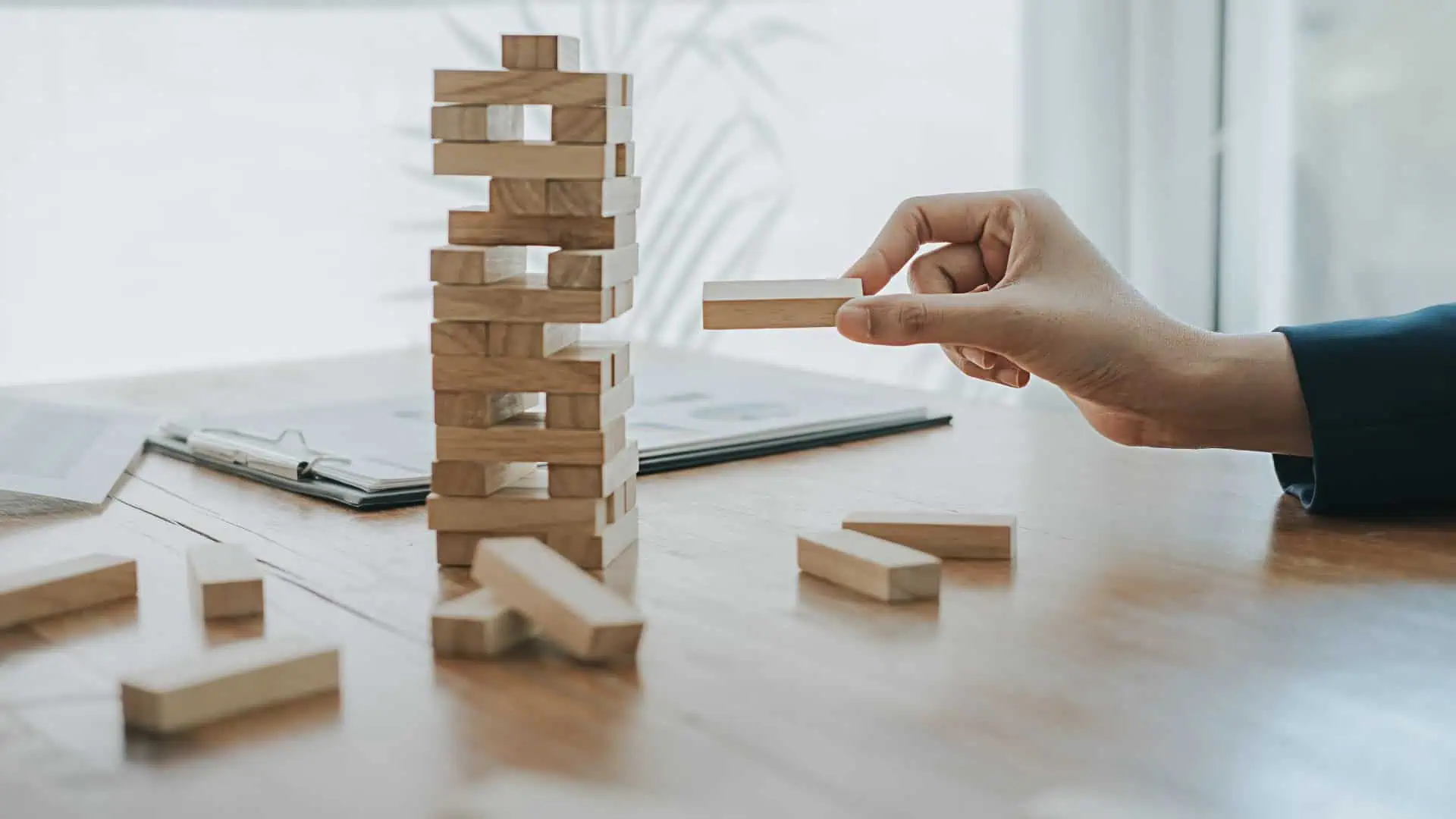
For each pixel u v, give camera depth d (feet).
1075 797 1.40
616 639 1.81
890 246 3.00
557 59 2.24
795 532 2.56
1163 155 6.43
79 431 3.36
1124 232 6.59
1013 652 1.87
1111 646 1.90
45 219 7.48
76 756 1.52
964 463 3.24
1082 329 2.68
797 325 2.58
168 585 2.22
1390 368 2.67
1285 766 1.49
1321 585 2.21
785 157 8.30
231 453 3.10
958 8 7.27
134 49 7.54
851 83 7.88
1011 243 2.93
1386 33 5.58
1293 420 2.77
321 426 3.44
